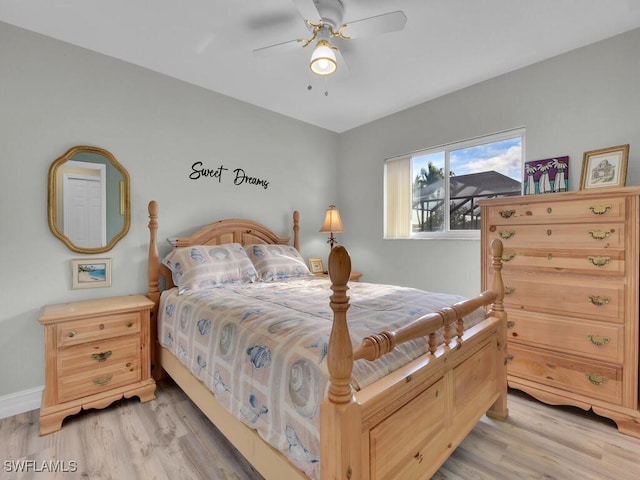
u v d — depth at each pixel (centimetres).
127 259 248
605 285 185
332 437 89
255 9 187
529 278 213
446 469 151
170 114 269
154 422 191
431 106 313
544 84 243
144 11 189
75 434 179
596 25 202
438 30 206
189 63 249
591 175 215
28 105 208
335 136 406
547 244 205
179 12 190
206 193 292
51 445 169
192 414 200
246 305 172
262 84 282
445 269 307
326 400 92
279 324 137
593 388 189
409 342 131
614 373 182
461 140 293
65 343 188
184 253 249
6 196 201
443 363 135
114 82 241
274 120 342
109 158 238
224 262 256
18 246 205
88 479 145
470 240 290
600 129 218
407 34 210
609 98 215
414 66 251
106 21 199
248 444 132
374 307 165
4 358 200
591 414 198
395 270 349
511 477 146
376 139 365
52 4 183
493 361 183
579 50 227
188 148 280
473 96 282
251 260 288
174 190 272
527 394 223
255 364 129
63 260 221
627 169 207
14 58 203
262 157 333
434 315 131
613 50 213
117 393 204
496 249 192
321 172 389
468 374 157
